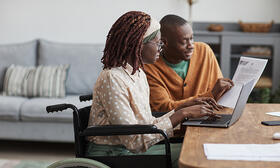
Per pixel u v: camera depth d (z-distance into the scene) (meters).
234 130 1.56
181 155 1.23
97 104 1.67
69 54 3.86
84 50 3.87
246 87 1.61
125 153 1.65
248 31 4.09
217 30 4.12
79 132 1.65
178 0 4.29
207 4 4.29
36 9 4.35
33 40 4.04
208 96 1.99
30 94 3.68
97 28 4.33
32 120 3.40
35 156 3.40
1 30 4.40
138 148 1.60
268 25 4.05
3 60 3.94
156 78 2.22
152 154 1.71
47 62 3.87
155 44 1.72
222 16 4.30
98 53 3.85
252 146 1.30
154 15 4.31
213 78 2.30
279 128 1.58
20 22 4.38
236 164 1.14
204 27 4.32
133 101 1.64
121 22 1.67
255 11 4.27
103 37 4.34
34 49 3.98
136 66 1.67
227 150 1.26
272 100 3.90
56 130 3.39
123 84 1.62
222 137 1.45
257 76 1.87
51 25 4.36
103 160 1.58
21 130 3.44
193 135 1.49
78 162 1.54
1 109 3.41
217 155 1.21
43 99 3.55
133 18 1.67
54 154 3.47
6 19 4.38
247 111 1.93
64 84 3.67
